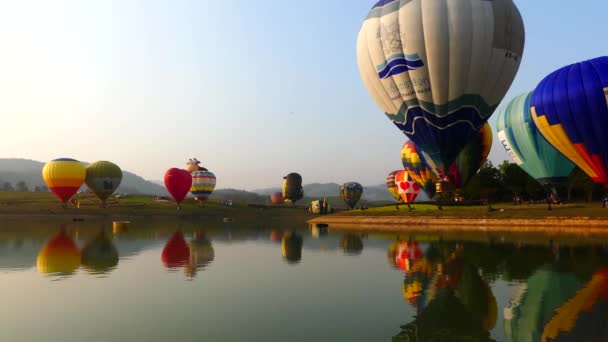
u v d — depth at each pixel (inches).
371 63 1148.5
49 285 482.9
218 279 518.6
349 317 355.6
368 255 740.7
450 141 1120.2
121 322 343.0
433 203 1905.8
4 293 439.2
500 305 388.2
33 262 653.3
